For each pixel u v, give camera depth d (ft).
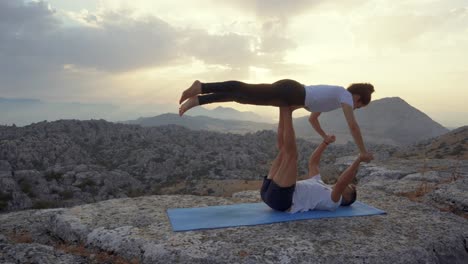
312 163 21.99
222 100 18.13
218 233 16.93
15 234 19.27
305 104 18.20
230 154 390.21
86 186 268.82
